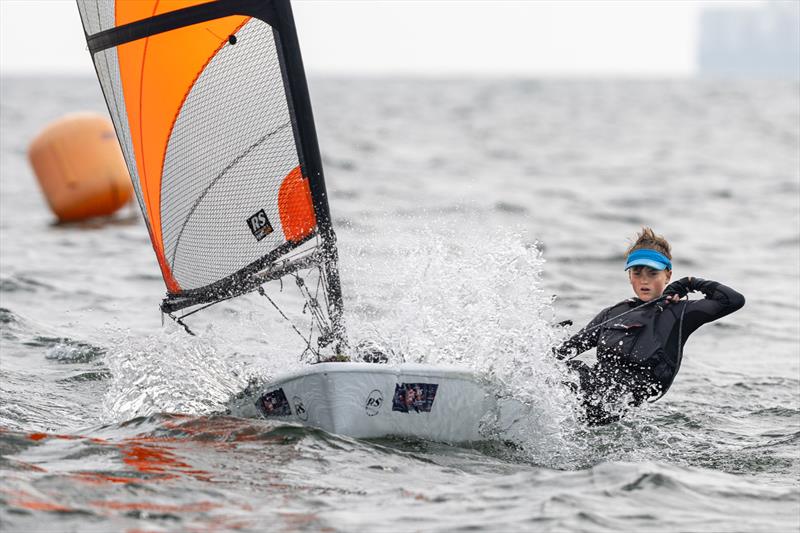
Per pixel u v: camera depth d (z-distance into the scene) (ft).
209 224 71.97
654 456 65.21
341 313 70.18
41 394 78.13
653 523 47.24
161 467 53.88
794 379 91.91
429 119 621.72
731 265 153.17
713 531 46.62
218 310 107.24
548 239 171.42
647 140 457.68
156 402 71.31
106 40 70.18
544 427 66.64
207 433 61.11
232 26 67.36
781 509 50.72
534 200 229.04
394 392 63.57
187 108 70.13
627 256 73.97
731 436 71.77
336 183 252.21
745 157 363.56
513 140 450.71
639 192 252.01
